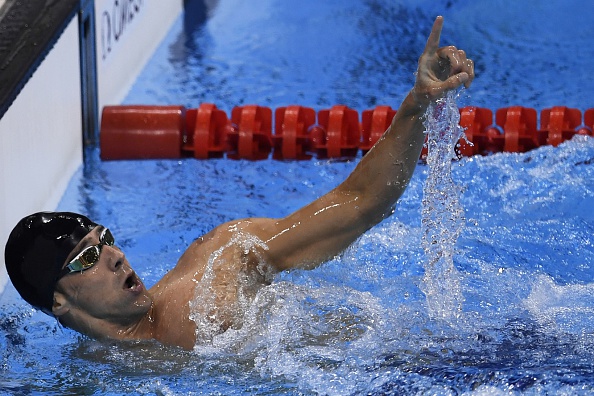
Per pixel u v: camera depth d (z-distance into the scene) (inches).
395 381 264.5
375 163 285.4
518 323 301.6
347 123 526.3
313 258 299.1
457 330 296.2
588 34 714.8
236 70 676.7
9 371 291.4
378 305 313.1
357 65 673.6
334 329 296.7
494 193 440.1
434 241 311.7
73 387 278.8
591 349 278.1
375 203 288.7
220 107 604.7
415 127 277.7
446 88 260.5
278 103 608.7
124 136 527.8
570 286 338.3
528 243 387.5
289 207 452.8
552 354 274.8
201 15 802.8
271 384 271.3
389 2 801.6
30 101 435.2
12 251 287.0
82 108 533.6
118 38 607.2
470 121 500.7
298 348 286.8
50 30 454.3
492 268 358.6
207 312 289.1
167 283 308.5
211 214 446.9
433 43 267.3
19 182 416.8
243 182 489.1
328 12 789.9
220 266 297.6
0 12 465.4
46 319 340.5
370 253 373.1
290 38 735.7
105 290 285.1
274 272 302.2
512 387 252.8
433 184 300.8
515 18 749.3
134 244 414.6
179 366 282.5
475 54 684.1
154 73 675.4
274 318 294.0
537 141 506.0
